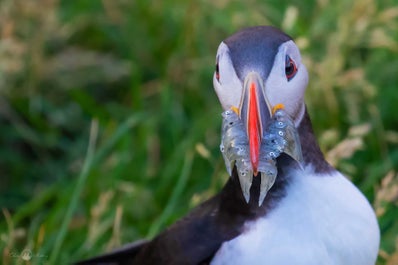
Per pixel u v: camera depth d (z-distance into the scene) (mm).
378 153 10828
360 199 7152
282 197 6918
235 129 6660
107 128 11406
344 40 11117
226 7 12156
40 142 12000
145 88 12312
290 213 6883
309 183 6980
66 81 12477
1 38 12055
